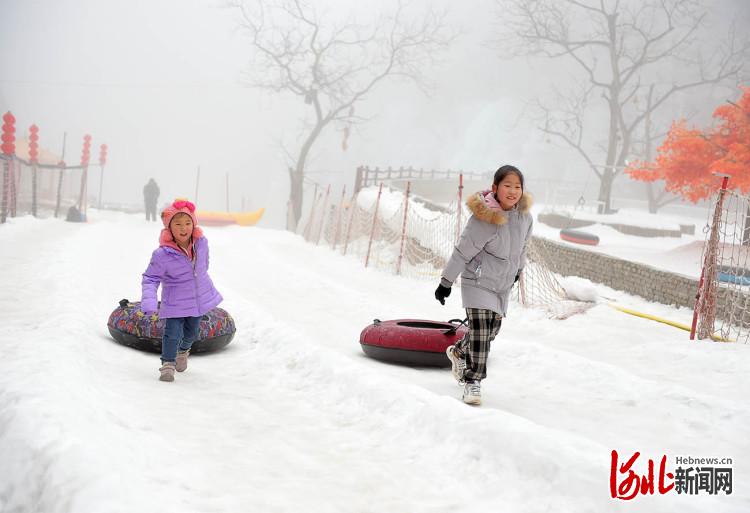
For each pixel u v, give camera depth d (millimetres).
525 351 7223
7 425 3734
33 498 3152
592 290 11875
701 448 4430
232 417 4641
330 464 3820
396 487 3521
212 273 14852
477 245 5109
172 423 4348
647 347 8258
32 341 5801
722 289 10891
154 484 3195
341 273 17531
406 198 17359
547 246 17391
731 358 7309
